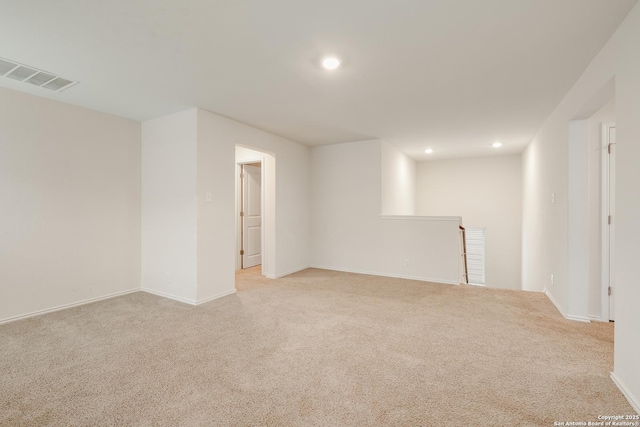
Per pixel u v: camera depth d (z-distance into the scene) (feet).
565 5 5.41
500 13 5.64
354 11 5.57
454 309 10.65
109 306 10.89
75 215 10.86
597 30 6.17
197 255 11.12
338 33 6.31
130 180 12.50
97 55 7.23
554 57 7.30
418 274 15.24
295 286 13.83
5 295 9.30
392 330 8.82
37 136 9.91
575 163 9.41
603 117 9.48
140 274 12.90
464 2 5.32
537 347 7.72
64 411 5.31
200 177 11.19
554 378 6.31
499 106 10.82
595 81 7.27
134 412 5.28
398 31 6.24
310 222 18.25
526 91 9.42
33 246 9.86
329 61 7.51
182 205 11.46
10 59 7.42
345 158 17.10
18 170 9.52
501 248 21.01
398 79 8.56
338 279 15.20
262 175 16.15
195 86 9.07
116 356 7.27
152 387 6.02
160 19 5.82
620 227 5.93
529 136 15.34
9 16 5.68
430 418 5.12
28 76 8.41
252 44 6.74
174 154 11.69
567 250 9.58
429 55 7.22
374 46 6.83
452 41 6.61
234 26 6.06
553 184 11.30
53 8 5.45
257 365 6.86
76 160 10.87
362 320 9.61
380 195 16.16
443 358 7.18
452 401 5.57
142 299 11.71
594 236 9.62
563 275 9.96
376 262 16.29
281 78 8.49
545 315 10.00
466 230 21.86
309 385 6.09
